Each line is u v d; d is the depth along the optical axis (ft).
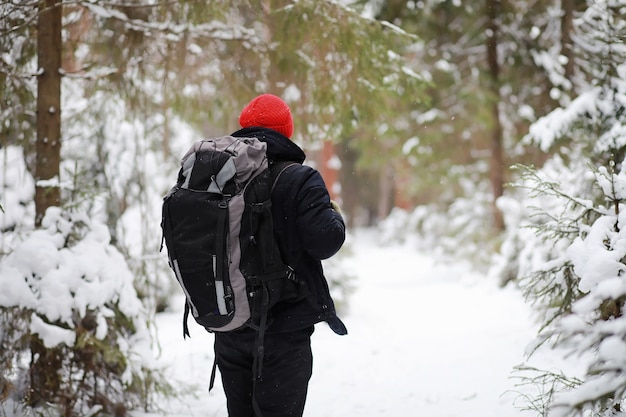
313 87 20.27
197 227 9.74
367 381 19.01
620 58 19.39
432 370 19.36
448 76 43.42
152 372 15.46
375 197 126.82
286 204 10.12
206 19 18.19
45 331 13.69
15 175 19.83
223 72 20.83
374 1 39.78
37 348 14.52
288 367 10.33
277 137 10.71
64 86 22.08
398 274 50.24
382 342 24.39
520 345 20.67
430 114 45.29
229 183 9.87
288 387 10.36
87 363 14.73
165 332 24.59
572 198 12.55
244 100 21.20
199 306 9.83
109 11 17.04
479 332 24.36
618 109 20.36
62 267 14.34
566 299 12.99
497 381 16.99
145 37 18.95
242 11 19.84
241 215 9.71
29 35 17.15
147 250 24.20
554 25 37.29
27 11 15.60
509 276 33.91
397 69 20.36
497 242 38.65
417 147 47.80
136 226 25.70
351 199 120.16
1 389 13.76
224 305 9.63
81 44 19.76
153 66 21.08
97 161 22.79
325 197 10.16
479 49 43.09
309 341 10.67
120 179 24.64
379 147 53.83
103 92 21.27
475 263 40.86
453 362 19.92
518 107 42.88
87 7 16.43
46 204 15.88
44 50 16.06
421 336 25.36
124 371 14.92
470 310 29.91
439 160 49.85
